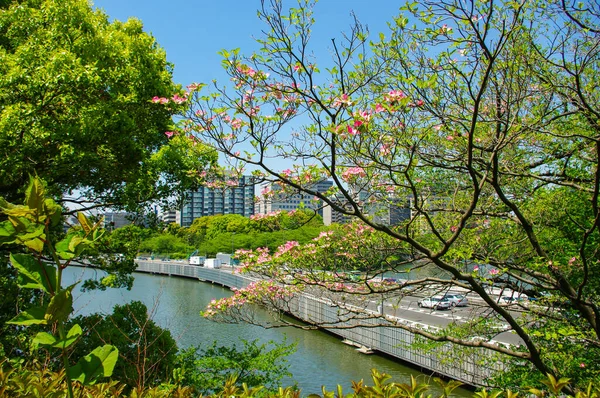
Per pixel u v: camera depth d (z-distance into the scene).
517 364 7.27
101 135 9.28
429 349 8.08
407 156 5.58
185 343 19.56
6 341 6.92
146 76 10.51
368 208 6.29
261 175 4.98
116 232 12.73
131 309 10.37
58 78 8.22
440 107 5.32
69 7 9.65
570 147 6.46
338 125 4.15
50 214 2.01
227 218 72.12
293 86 4.42
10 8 9.59
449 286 6.08
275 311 7.57
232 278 45.69
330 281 6.29
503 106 5.26
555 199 6.73
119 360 8.52
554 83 5.58
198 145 4.57
